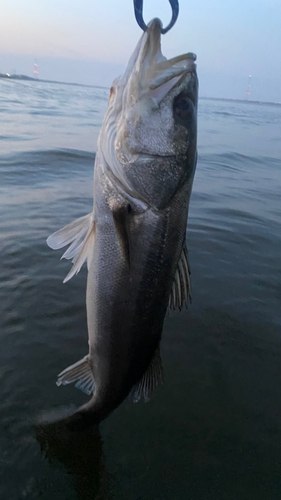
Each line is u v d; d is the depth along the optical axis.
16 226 0.95
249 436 0.48
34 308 0.66
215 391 0.54
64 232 0.42
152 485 0.43
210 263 0.89
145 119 0.37
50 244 0.42
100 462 0.44
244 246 0.99
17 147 1.75
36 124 2.58
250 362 0.60
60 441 0.45
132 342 0.41
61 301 0.69
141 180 0.38
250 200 1.41
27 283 0.73
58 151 1.73
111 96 0.40
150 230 0.38
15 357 0.56
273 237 1.07
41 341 0.60
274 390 0.55
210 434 0.48
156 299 0.40
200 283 0.80
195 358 0.60
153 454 0.46
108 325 0.41
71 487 0.41
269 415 0.51
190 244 0.97
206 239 1.01
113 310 0.41
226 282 0.81
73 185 1.33
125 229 0.38
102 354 0.42
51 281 0.74
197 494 0.42
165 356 0.60
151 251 0.39
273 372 0.58
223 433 0.49
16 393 0.51
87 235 0.42
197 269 0.85
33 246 0.85
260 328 0.67
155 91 0.37
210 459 0.46
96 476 0.43
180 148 0.38
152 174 0.37
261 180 1.79
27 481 0.42
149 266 0.39
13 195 1.17
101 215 0.40
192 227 1.08
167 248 0.39
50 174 1.43
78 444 0.46
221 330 0.66
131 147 0.37
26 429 0.46
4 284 0.72
